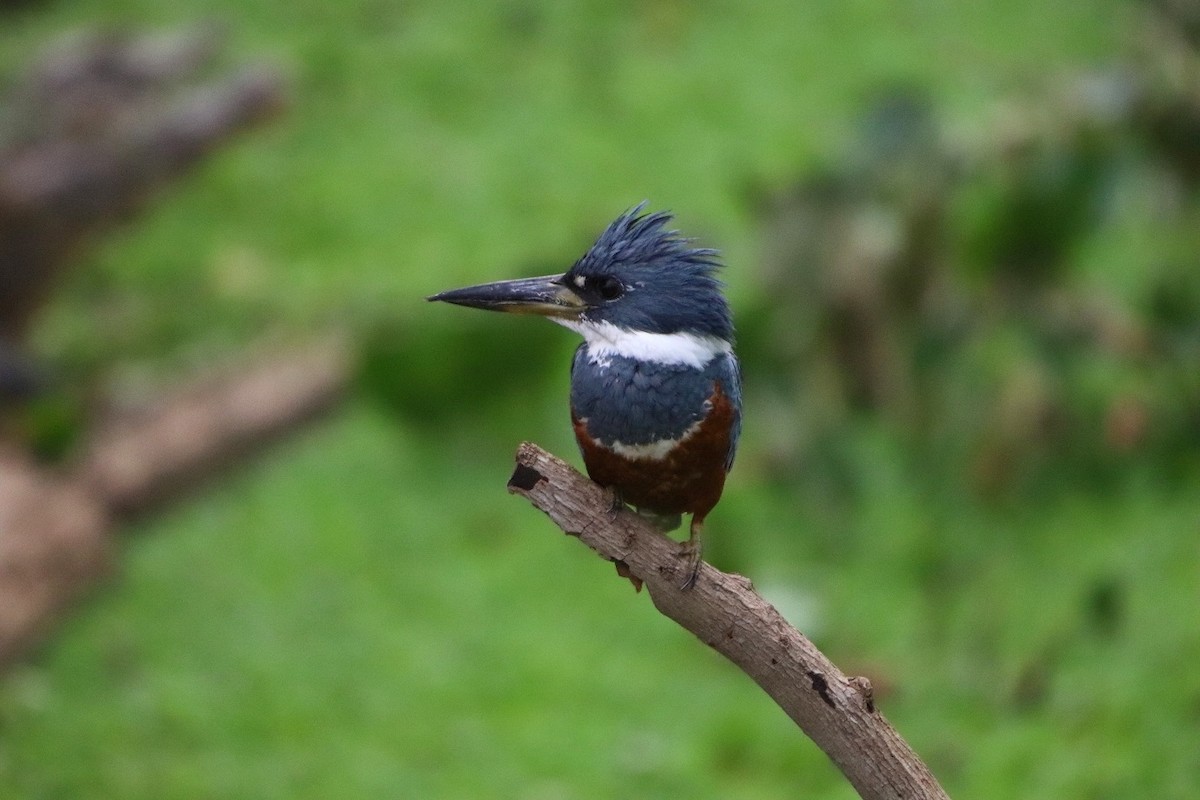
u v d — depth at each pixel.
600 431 6.12
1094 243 14.00
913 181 11.45
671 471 6.11
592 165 17.69
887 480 11.98
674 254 6.23
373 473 12.95
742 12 21.38
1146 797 8.60
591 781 9.36
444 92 19.61
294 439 13.48
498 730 9.89
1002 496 11.61
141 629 10.96
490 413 13.16
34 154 14.34
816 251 11.42
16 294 13.65
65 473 12.23
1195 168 11.77
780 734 9.74
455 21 21.33
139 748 9.71
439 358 12.88
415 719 10.01
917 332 11.55
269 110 16.03
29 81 16.78
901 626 10.49
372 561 11.80
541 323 12.91
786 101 18.86
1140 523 11.20
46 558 11.00
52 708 10.09
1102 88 11.50
